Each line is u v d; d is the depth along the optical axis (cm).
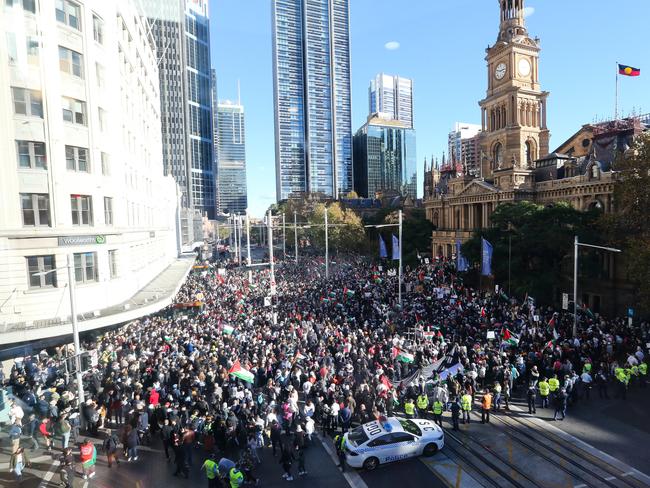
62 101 3253
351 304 4500
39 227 3105
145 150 5894
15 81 2994
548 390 2434
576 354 2841
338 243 10419
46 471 1961
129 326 3947
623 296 4956
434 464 1972
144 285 4972
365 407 2341
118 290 3794
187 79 18500
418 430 2064
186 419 2094
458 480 1842
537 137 8375
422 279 5641
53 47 3166
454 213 9069
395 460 1981
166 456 2067
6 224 2983
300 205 17362
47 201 3156
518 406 2555
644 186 3722
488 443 2141
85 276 3419
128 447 2041
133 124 4981
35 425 2141
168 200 8475
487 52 8969
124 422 2308
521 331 3381
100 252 3531
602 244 4581
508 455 2025
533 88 8438
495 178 7500
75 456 2070
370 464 1938
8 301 2997
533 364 2742
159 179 7375
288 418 2169
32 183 3084
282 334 3353
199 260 11494
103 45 3728
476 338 3350
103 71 3700
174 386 2452
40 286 3156
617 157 4572
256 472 1948
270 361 2708
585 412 2434
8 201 2992
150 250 5700
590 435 2178
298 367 2586
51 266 3192
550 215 4912
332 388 2375
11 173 2998
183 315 4491
